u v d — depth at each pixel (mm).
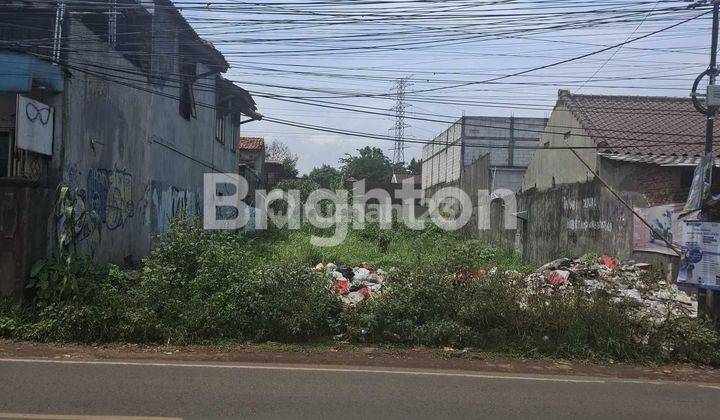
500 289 9719
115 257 13078
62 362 7641
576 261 14570
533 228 21281
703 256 9305
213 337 9219
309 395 6227
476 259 10492
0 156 10719
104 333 8984
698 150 14867
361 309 9781
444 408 5883
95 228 11961
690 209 10039
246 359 8195
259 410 5598
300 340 9383
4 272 9602
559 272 12789
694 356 8930
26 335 8898
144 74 13414
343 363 8133
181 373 7137
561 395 6625
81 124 11500
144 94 14703
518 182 39156
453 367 8148
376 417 5488
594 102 19406
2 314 9305
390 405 5934
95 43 12062
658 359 8898
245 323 9352
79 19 12164
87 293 9555
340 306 9891
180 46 16984
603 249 15789
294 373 7324
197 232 10422
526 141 41062
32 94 10797
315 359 8297
